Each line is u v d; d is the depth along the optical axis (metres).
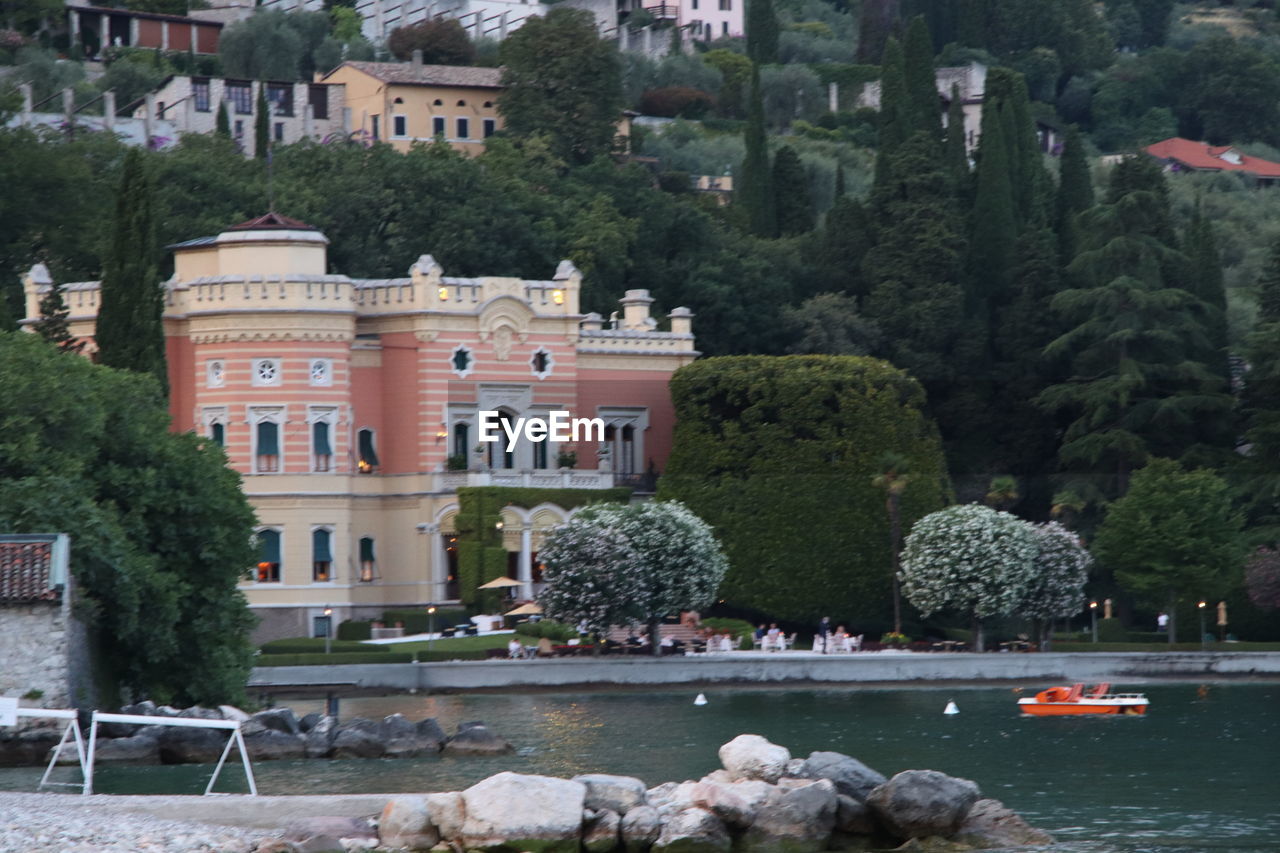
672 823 110.44
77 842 100.12
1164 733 176.75
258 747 147.75
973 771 150.50
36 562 138.88
